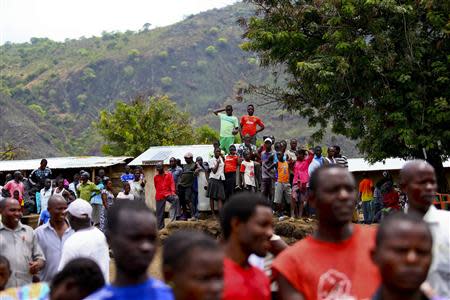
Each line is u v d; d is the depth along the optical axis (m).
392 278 3.23
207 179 16.52
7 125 90.69
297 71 19.66
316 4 19.03
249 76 127.25
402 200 18.66
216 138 46.25
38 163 27.64
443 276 4.54
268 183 15.98
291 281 3.98
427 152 19.09
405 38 18.67
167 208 22.08
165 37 153.88
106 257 6.16
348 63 18.28
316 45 19.83
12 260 6.82
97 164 26.42
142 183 19.44
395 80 18.73
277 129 93.12
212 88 136.75
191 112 128.75
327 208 4.03
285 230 14.99
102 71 142.75
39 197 19.70
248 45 20.14
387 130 18.44
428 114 18.30
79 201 6.66
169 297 3.77
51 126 103.56
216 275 3.45
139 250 3.79
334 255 4.02
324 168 4.16
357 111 19.28
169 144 42.81
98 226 17.81
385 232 3.30
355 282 3.94
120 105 43.59
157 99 45.69
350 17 18.78
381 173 27.55
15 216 7.00
